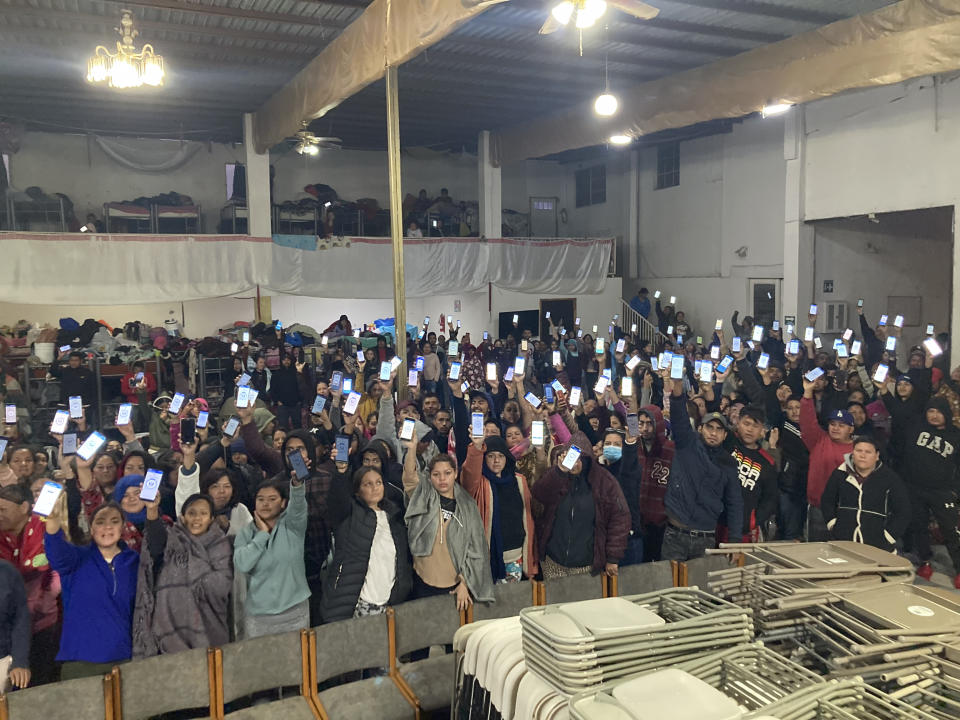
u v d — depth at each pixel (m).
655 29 10.66
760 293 15.90
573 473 4.87
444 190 19.23
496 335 17.14
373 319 19.03
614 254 18.55
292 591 4.09
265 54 11.50
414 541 4.42
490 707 3.13
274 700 4.23
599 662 2.70
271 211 16.02
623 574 4.74
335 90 9.99
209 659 3.66
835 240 14.11
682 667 2.75
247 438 5.36
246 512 4.27
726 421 6.95
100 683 3.43
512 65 12.42
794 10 10.02
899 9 8.68
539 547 4.98
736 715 2.35
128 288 13.81
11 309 15.41
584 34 10.88
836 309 13.91
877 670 2.78
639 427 5.67
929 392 7.90
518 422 6.67
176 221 16.03
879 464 5.21
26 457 5.26
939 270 15.30
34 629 4.12
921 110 11.61
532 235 21.59
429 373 12.09
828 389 7.96
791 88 10.16
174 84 13.15
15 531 4.16
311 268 15.39
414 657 4.65
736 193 16.30
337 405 6.93
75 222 15.91
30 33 10.28
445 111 15.62
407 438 4.43
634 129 13.15
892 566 3.49
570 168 21.75
